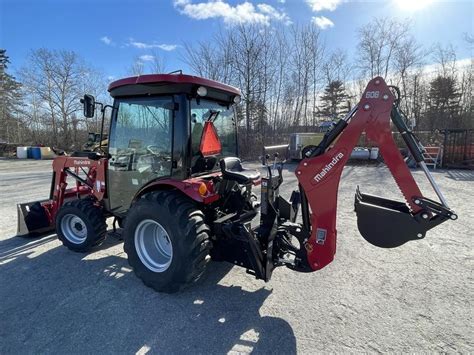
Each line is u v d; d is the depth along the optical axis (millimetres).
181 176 2938
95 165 3762
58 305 2633
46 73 28047
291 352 2066
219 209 3184
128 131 3312
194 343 2158
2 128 28672
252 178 2971
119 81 3062
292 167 12203
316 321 2406
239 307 2604
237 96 3523
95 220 3633
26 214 4262
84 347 2115
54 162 4395
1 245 4062
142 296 2781
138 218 2852
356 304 2645
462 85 26938
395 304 2643
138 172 3295
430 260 3549
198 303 2668
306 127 21766
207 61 18031
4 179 10422
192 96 2959
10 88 29531
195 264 2652
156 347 2115
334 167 2412
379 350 2082
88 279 3104
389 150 2301
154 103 3057
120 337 2219
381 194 7062
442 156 12609
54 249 3906
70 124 28547
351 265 3424
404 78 23969
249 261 2756
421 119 25500
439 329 2301
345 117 2465
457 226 4793
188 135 2918
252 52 17766
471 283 3006
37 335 2242
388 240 2441
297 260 2697
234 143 3770
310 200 2502
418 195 2301
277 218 2896
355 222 5012
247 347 2117
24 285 2982
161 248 3018
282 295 2799
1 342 2168
